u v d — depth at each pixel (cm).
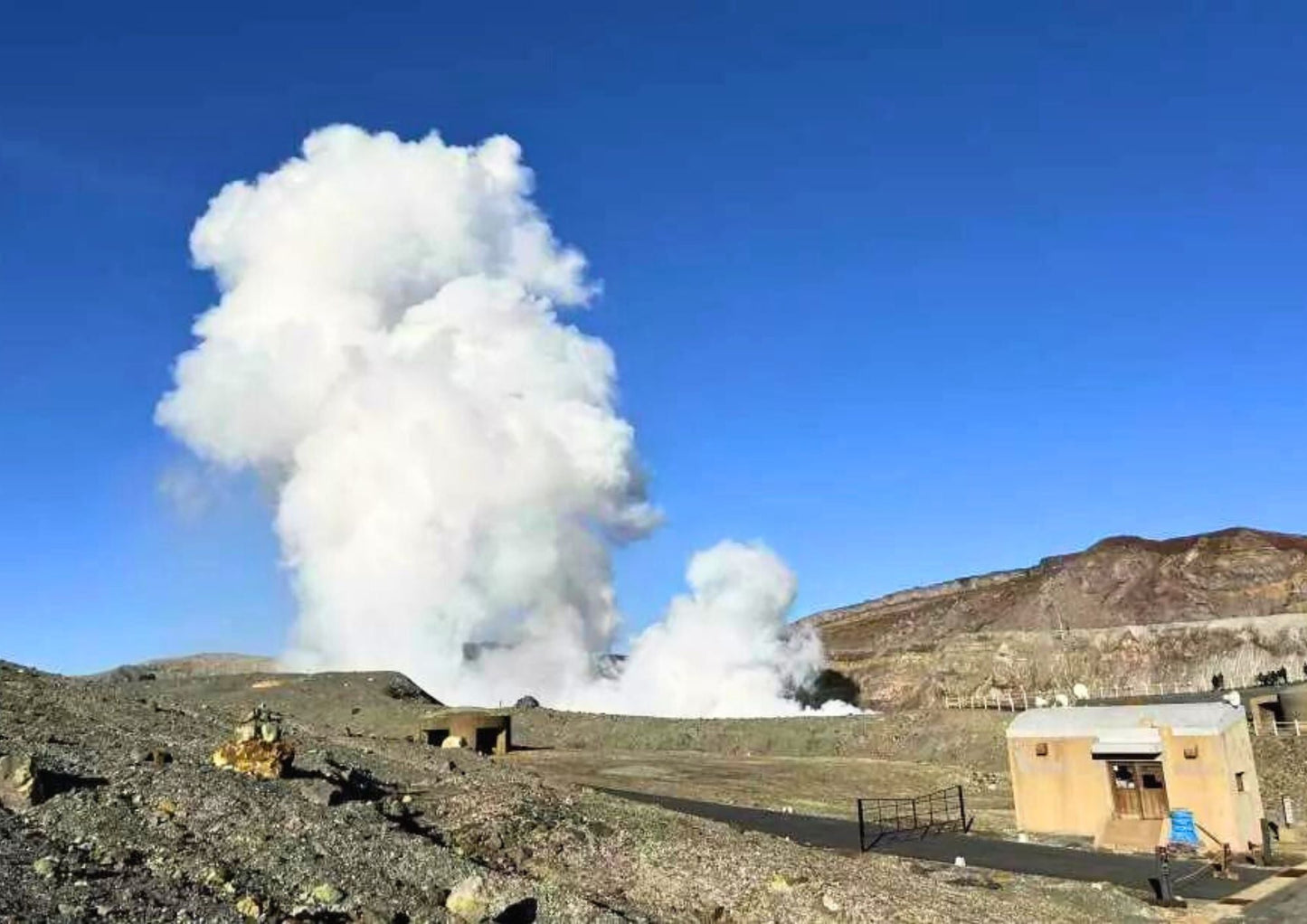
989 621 13750
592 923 1889
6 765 1928
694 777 5516
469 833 2508
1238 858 3653
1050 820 4166
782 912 2272
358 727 6950
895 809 4659
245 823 2052
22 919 1330
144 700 3872
